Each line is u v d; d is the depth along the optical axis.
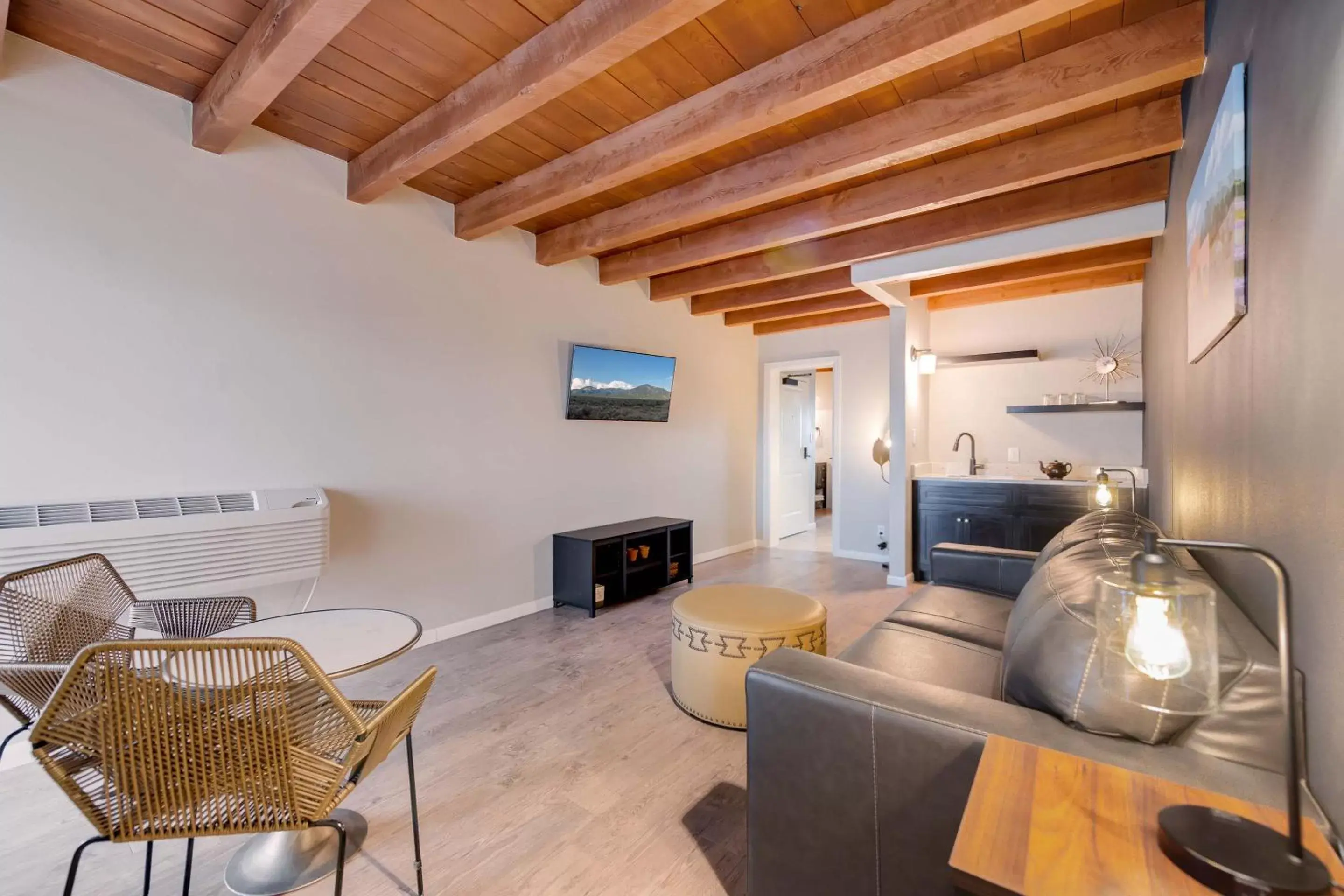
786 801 1.34
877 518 5.64
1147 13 1.92
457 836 1.77
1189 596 0.80
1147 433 3.99
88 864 1.66
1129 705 1.07
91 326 2.29
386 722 1.37
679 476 5.32
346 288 3.04
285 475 2.82
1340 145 0.83
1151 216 2.89
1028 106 2.15
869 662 1.92
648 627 3.68
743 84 2.26
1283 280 1.08
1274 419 1.14
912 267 3.67
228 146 2.63
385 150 2.80
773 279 4.31
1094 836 0.80
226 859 1.68
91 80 2.29
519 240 3.90
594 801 1.94
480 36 2.09
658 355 4.84
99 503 2.25
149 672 1.12
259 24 2.00
